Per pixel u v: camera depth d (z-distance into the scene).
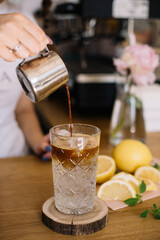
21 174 0.66
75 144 0.45
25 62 0.46
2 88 0.90
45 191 0.58
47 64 0.46
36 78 0.45
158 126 0.99
